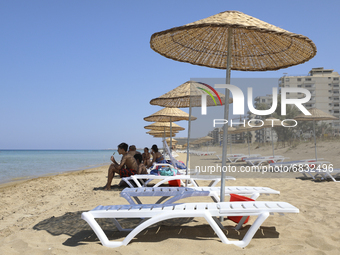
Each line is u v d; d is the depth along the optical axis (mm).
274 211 2504
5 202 5789
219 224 3098
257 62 3666
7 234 3209
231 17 2697
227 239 2535
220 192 3189
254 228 2482
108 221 3566
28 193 6973
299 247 2453
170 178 5191
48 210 4527
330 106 58031
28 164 25422
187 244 2498
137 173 6863
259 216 2477
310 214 3654
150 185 7223
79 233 3039
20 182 10484
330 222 3221
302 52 3104
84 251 2402
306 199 4766
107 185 6621
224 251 2334
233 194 3363
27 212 4695
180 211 2494
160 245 2525
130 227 3289
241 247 2477
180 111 10133
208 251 2344
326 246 2477
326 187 6105
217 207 2607
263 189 3570
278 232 2896
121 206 2756
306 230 2934
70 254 2340
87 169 17859
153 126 15062
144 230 3070
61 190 7164
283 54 3371
